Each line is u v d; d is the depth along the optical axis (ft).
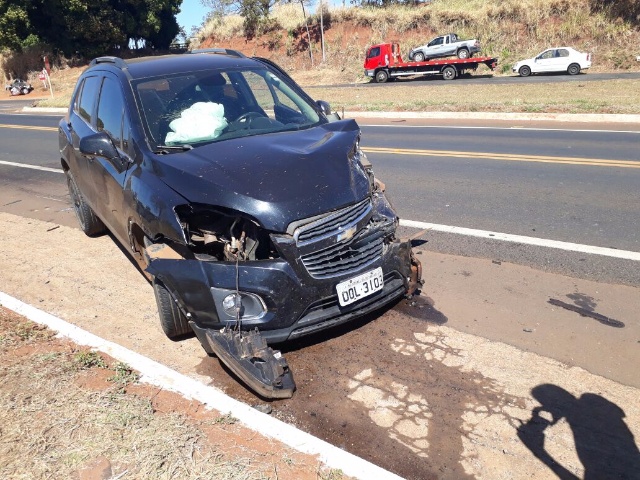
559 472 9.88
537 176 29.89
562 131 43.98
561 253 19.47
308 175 12.99
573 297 16.29
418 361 13.28
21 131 63.05
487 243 20.71
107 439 10.20
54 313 16.33
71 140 20.74
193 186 12.80
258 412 10.86
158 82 16.80
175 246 13.08
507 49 119.24
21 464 9.66
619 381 12.38
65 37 163.63
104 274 19.13
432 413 11.48
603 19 113.09
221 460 9.67
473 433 10.88
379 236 13.83
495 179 29.73
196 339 14.61
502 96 68.39
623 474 9.82
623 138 39.73
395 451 10.48
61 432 10.42
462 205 25.48
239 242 12.53
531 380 12.45
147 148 14.78
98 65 20.26
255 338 12.00
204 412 10.96
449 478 9.82
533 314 15.38
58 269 19.71
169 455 9.78
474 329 14.67
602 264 18.43
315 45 144.46
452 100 65.98
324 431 11.09
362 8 144.66
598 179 28.71
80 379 12.12
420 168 33.22
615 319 14.98
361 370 13.00
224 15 169.48
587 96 63.46
